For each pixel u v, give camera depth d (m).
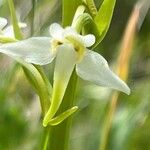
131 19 0.18
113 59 0.21
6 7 0.19
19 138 0.18
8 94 0.18
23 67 0.13
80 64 0.12
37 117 0.18
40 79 0.13
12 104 0.18
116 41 0.23
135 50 0.22
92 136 0.17
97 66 0.12
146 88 0.19
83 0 0.13
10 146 0.18
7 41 0.13
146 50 0.22
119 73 0.17
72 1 0.13
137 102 0.18
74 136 0.19
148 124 0.19
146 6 0.20
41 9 0.19
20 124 0.18
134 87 0.20
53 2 0.19
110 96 0.18
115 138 0.17
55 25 0.12
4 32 0.14
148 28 0.23
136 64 0.21
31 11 0.18
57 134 0.13
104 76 0.12
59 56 0.12
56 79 0.12
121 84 0.12
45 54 0.12
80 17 0.12
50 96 0.13
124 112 0.18
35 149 0.17
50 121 0.12
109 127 0.16
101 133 0.17
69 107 0.13
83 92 0.19
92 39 0.12
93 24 0.13
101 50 0.21
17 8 0.19
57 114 0.13
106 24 0.13
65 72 0.12
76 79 0.13
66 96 0.13
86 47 0.12
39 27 0.18
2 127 0.18
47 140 0.13
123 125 0.17
